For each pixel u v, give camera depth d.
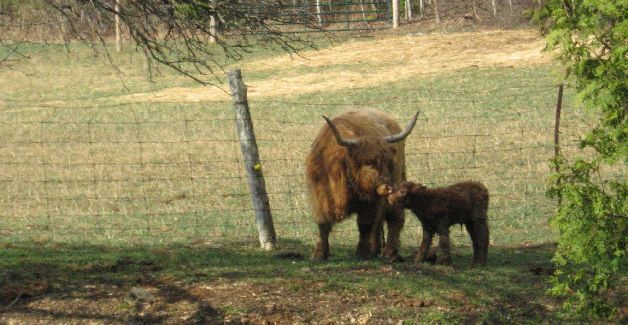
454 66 53.12
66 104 48.19
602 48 10.76
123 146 32.56
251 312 10.94
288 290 11.82
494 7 71.69
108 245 16.55
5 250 15.41
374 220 14.31
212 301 11.30
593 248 10.02
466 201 13.67
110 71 59.16
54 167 27.78
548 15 10.59
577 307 10.55
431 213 13.60
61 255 14.66
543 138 27.95
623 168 22.11
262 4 12.24
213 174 26.08
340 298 11.56
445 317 10.95
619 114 9.86
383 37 67.38
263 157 27.81
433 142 28.73
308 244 16.80
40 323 10.61
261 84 51.19
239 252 15.45
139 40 11.95
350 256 14.95
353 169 13.54
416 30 71.12
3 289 11.59
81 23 11.39
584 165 10.19
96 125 39.56
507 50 57.34
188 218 19.83
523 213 19.17
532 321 11.07
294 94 46.66
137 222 19.52
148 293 11.46
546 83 43.22
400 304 11.38
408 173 23.62
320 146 14.21
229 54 12.43
